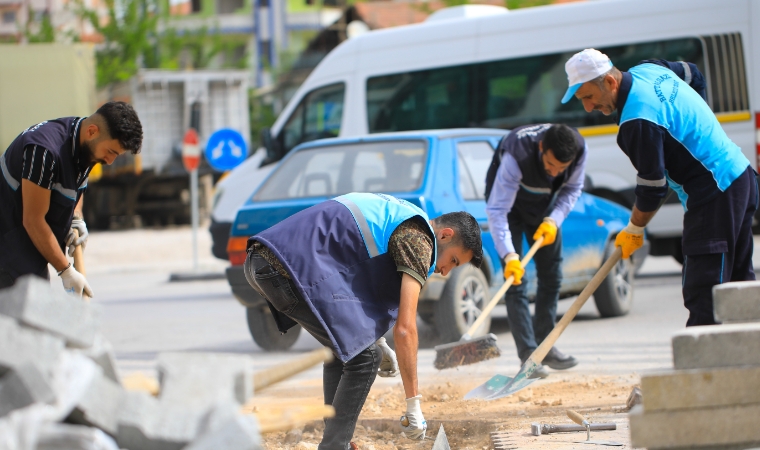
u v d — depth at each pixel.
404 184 11.68
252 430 3.58
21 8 84.06
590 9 18.97
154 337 14.44
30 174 6.37
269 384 4.48
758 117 17.34
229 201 19.75
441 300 11.30
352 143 12.84
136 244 34.19
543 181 9.66
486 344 8.51
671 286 18.38
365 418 7.86
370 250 6.10
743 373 4.46
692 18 17.92
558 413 7.70
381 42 21.27
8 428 3.37
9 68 29.88
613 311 14.24
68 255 7.64
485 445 7.00
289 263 6.00
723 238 6.92
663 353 10.77
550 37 19.28
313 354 4.55
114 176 42.03
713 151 6.95
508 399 8.61
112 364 4.06
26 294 3.75
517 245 10.17
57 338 3.79
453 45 20.34
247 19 78.88
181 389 3.93
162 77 38.53
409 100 20.81
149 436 3.74
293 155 13.12
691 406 4.43
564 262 13.02
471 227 6.37
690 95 7.10
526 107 19.48
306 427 7.84
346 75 21.55
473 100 20.05
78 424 3.83
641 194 7.21
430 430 7.68
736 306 5.07
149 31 60.66
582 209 13.55
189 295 21.03
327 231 6.12
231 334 14.45
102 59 57.06
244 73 39.09
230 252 12.10
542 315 10.10
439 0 56.75
